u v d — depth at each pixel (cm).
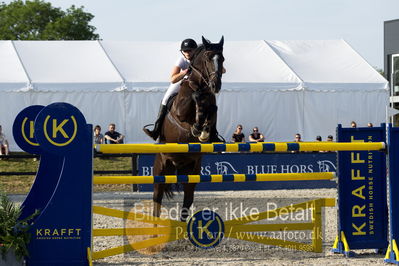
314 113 2484
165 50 2595
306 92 2472
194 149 702
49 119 652
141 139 2383
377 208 772
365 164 770
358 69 2606
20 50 2477
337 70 2600
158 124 881
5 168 2005
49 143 652
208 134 802
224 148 711
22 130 710
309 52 2705
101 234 743
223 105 2420
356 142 738
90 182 662
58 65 2420
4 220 643
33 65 2395
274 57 2600
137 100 2372
